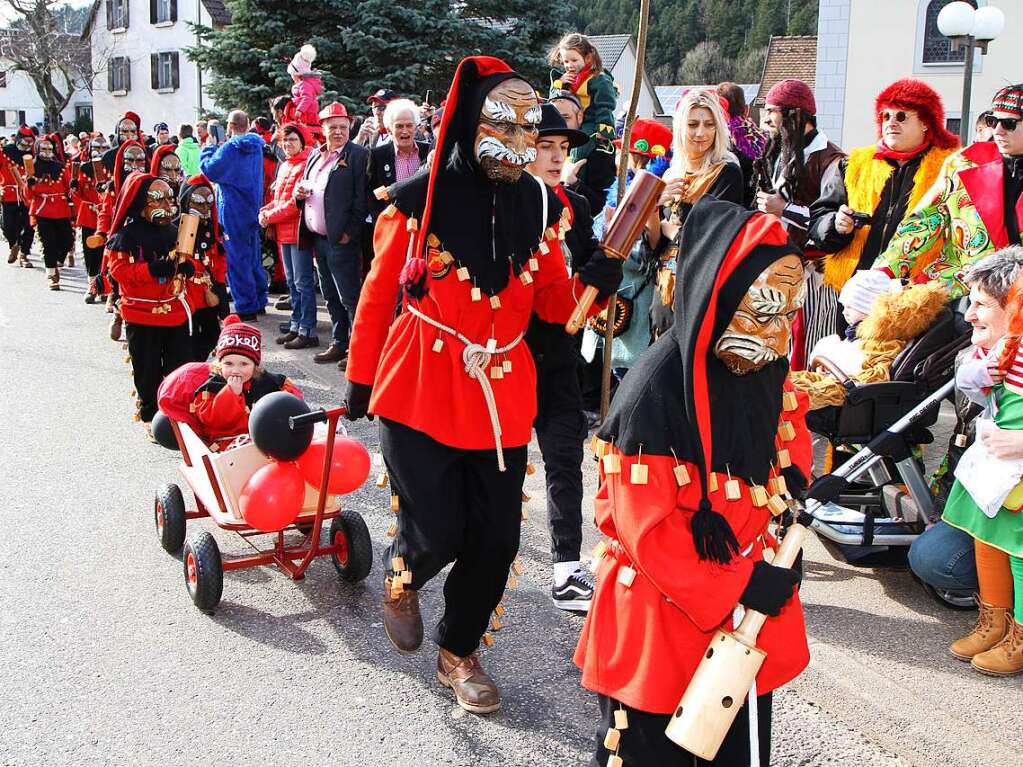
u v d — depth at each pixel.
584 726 3.58
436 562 3.39
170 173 7.54
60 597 4.57
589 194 6.21
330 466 4.25
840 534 4.60
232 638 4.23
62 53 42.72
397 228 3.34
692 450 2.32
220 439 4.86
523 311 3.42
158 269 6.64
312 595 4.63
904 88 5.54
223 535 5.28
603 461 2.42
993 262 3.81
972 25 11.34
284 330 10.16
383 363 3.38
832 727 3.52
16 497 5.81
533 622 4.34
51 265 13.50
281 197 9.39
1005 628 3.87
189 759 3.39
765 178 6.39
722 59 87.06
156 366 6.94
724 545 2.28
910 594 4.50
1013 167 4.86
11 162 15.75
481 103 3.18
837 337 4.79
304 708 3.70
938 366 4.48
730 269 2.23
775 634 2.43
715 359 2.35
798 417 2.62
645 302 5.79
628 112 4.41
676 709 2.32
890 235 5.73
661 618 2.37
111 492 5.91
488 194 3.32
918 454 4.74
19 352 9.57
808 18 79.81
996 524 3.77
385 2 19.42
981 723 3.49
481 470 3.40
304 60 10.99
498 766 3.35
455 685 3.68
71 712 3.67
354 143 8.12
